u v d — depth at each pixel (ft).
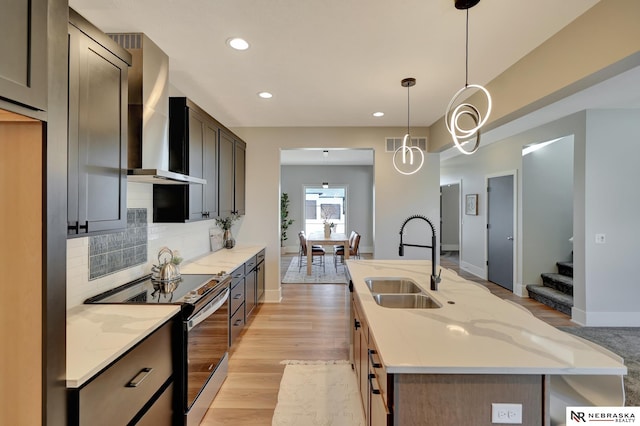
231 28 6.77
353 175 30.83
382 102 11.57
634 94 10.51
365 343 6.12
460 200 22.63
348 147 15.10
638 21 5.16
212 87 10.11
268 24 6.63
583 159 12.22
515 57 8.05
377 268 9.68
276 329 11.89
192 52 7.80
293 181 30.89
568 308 13.29
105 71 5.23
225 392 7.86
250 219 15.25
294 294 16.58
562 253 16.14
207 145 10.16
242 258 11.44
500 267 17.97
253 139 15.23
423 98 11.14
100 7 6.02
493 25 6.61
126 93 5.82
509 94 8.69
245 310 11.57
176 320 5.91
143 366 4.80
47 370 3.20
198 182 8.29
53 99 3.21
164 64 7.70
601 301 12.16
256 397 7.68
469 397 3.84
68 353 4.04
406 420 3.83
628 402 7.34
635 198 12.10
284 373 8.73
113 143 5.45
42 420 3.19
